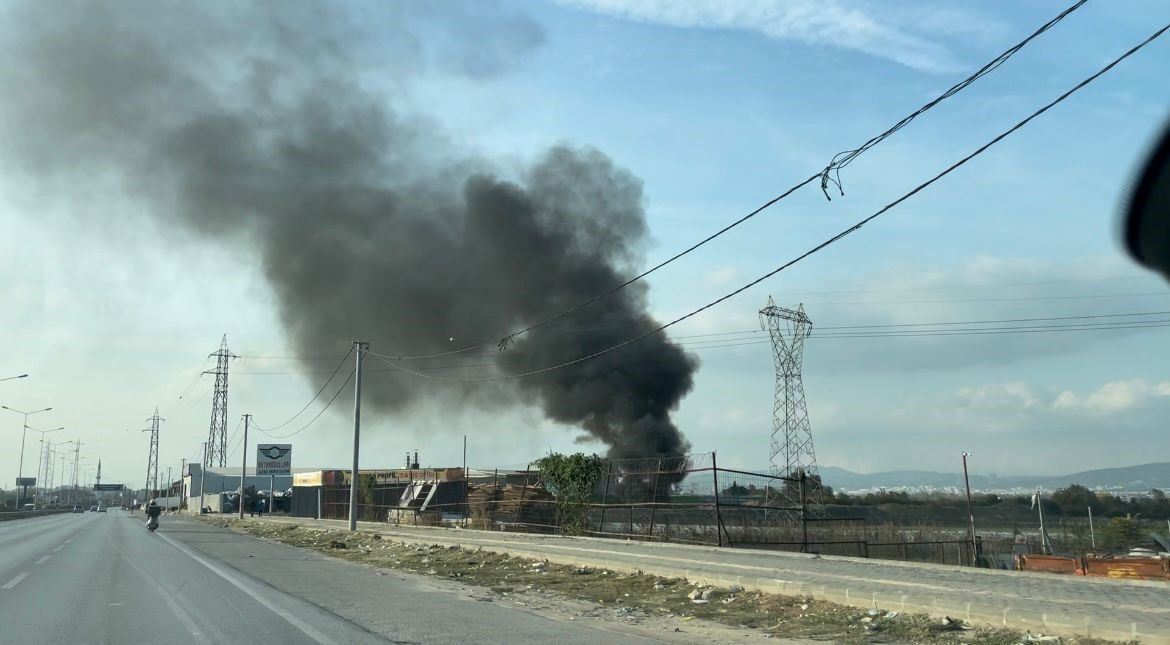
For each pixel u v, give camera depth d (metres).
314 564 22.41
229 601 14.01
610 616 13.42
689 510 27.41
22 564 21.53
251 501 84.56
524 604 14.70
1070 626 10.30
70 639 10.26
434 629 11.43
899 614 12.23
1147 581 14.33
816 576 15.83
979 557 29.64
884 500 58.09
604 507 29.58
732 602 14.46
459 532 33.59
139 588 15.95
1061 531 40.34
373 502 52.81
